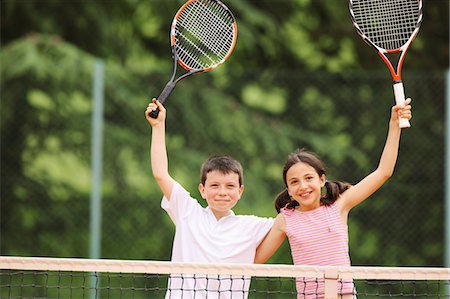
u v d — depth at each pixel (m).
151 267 6.26
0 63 15.55
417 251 14.23
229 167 6.95
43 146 15.43
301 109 14.51
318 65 18.89
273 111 14.95
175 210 7.00
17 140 15.36
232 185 6.94
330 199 6.98
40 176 15.20
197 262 6.39
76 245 15.09
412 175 14.21
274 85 14.50
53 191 15.16
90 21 17.58
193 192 14.74
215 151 15.00
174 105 14.94
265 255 7.01
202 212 7.03
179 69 14.98
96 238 12.87
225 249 6.88
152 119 7.01
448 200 13.12
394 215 14.27
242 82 15.04
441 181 14.18
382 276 6.25
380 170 6.89
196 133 14.98
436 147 14.15
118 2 17.80
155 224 14.59
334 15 18.52
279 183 14.94
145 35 18.34
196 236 6.91
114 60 17.91
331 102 14.35
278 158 14.88
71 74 15.64
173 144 14.91
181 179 14.77
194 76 15.12
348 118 14.35
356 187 6.97
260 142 14.91
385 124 14.30
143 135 15.00
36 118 15.46
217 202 6.92
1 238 14.94
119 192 14.69
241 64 18.62
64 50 15.78
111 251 14.47
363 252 14.32
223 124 14.98
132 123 15.00
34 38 15.96
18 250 14.95
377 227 14.29
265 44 17.97
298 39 18.69
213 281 6.88
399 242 14.26
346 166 14.41
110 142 14.98
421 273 6.28
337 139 14.43
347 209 6.98
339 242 6.84
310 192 6.82
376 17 9.41
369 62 18.84
